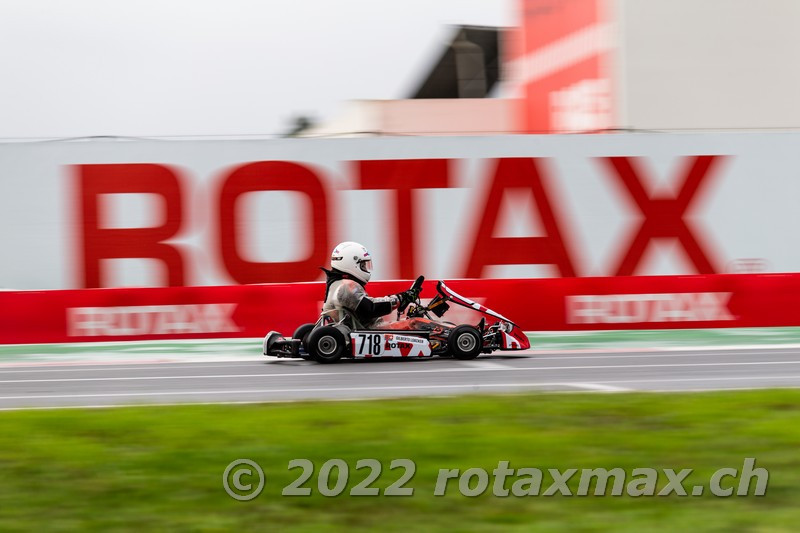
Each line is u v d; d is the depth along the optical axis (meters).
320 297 35.84
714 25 50.78
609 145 41.31
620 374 23.92
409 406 17.25
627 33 50.25
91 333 34.97
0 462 13.08
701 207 41.47
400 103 61.12
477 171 41.19
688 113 50.69
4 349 33.94
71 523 10.39
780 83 51.28
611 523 10.29
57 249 39.88
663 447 13.68
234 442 14.20
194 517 10.62
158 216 40.19
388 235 41.00
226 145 40.44
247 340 35.34
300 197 40.72
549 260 41.31
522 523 10.34
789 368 24.92
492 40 75.12
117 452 13.63
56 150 39.78
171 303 35.31
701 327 36.25
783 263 41.72
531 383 22.08
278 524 10.38
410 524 10.34
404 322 27.48
